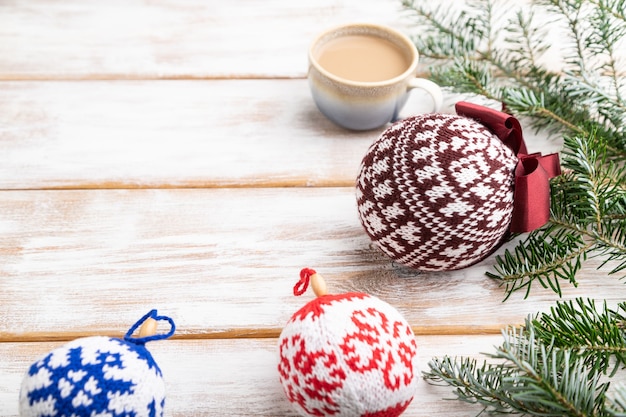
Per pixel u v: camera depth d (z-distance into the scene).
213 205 0.70
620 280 0.65
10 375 0.60
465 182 0.56
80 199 0.70
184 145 0.74
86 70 0.79
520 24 0.76
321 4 0.87
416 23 0.82
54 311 0.63
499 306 0.63
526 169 0.60
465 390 0.57
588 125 0.68
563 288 0.64
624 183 0.63
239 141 0.74
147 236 0.67
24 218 0.68
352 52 0.74
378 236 0.60
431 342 0.62
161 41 0.82
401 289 0.64
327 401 0.51
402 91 0.71
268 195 0.70
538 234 0.66
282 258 0.66
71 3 0.86
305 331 0.52
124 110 0.76
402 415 0.58
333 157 0.73
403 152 0.57
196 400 0.59
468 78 0.72
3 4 0.85
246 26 0.84
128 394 0.50
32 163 0.72
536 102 0.68
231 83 0.79
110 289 0.64
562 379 0.51
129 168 0.72
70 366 0.50
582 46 0.81
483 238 0.58
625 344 0.55
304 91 0.79
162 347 0.61
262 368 0.61
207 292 0.64
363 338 0.51
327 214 0.69
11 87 0.78
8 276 0.65
